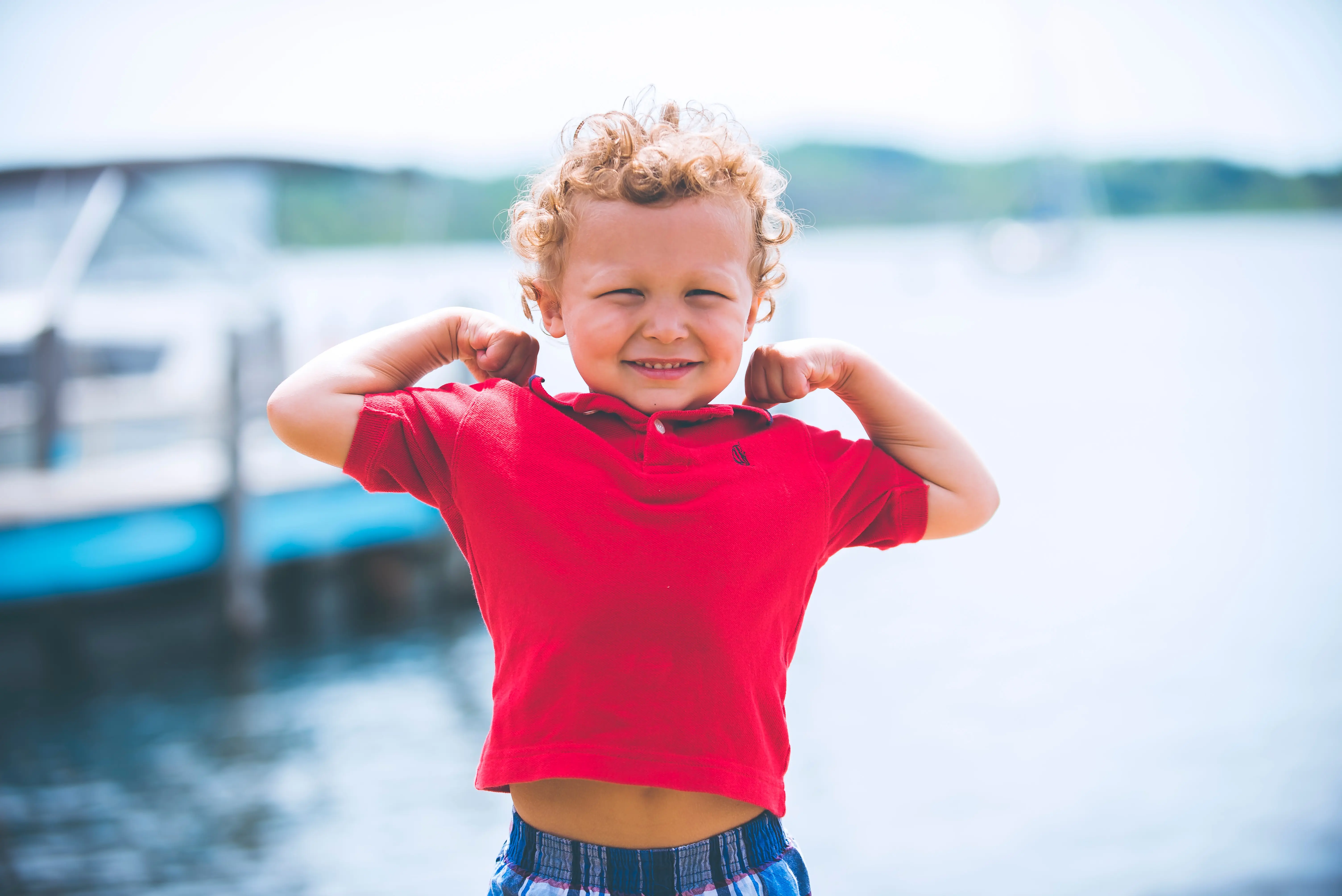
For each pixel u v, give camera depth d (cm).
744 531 154
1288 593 877
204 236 934
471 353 177
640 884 150
